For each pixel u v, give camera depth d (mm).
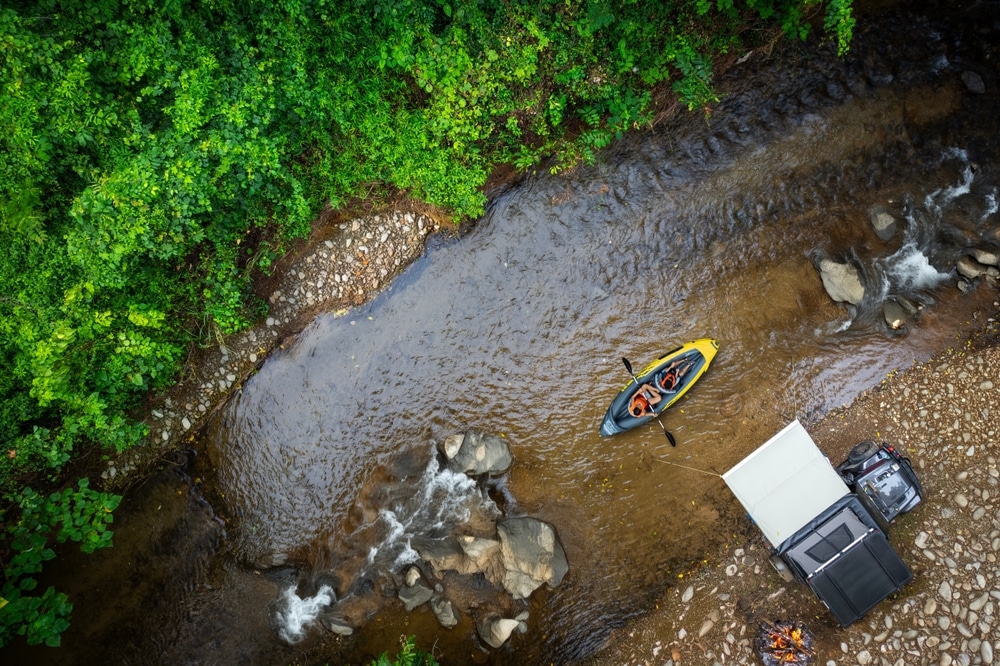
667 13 11719
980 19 12570
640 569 12578
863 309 12867
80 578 12094
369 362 13219
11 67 9320
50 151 9883
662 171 13148
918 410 12312
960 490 11773
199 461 12906
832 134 12961
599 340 13156
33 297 10297
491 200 13172
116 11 9805
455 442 12820
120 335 10594
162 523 12578
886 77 12859
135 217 9969
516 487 12953
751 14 12055
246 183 10867
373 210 12852
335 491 12961
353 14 10625
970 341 12430
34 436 10742
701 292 13086
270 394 13070
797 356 12898
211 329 12430
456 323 13250
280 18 10305
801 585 11844
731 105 13023
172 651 12250
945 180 12852
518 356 13203
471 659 12383
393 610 12492
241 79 10297
